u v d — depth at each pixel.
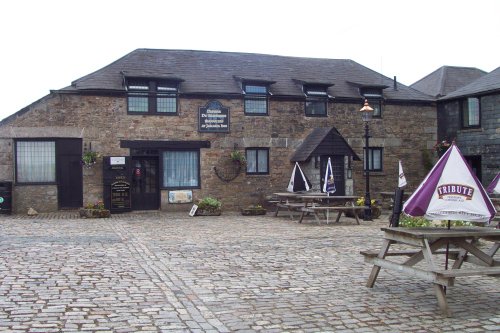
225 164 18.52
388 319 5.37
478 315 5.51
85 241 10.67
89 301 5.95
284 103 19.17
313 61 21.98
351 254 9.30
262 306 5.85
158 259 8.71
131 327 5.03
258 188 18.81
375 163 20.41
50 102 16.94
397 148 20.56
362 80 21.20
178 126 18.05
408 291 6.57
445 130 20.78
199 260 8.66
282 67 20.81
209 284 6.91
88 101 17.22
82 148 17.22
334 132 18.36
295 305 5.90
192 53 20.34
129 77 17.30
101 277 7.22
